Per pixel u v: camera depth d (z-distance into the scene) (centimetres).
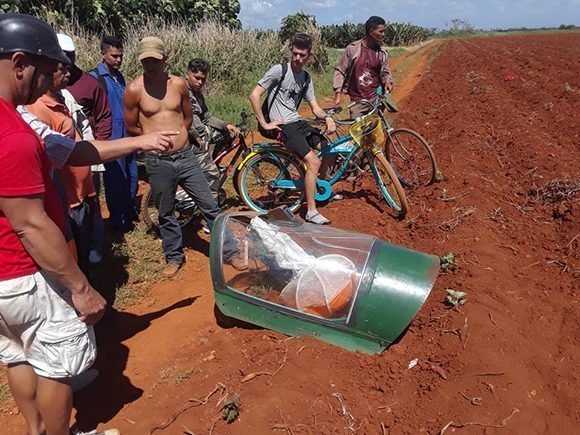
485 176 745
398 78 2252
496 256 509
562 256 522
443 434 318
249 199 663
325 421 333
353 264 402
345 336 392
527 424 322
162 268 564
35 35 233
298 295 399
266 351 395
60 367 272
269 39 1998
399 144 774
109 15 1536
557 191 652
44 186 240
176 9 1920
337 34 4731
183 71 1453
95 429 342
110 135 580
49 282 259
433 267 410
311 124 627
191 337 437
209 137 651
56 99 431
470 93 1494
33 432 308
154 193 523
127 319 478
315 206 619
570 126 992
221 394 356
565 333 410
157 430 332
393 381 369
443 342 395
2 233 242
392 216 652
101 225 518
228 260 421
